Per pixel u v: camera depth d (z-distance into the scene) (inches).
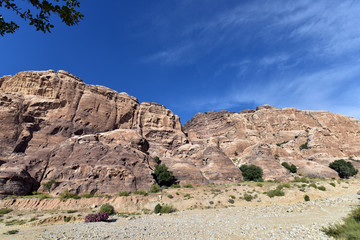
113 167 1882.4
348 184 2095.2
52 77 3031.5
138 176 1975.9
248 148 3752.5
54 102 2837.1
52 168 1977.1
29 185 1760.6
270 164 2787.9
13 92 2684.5
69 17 308.2
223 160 2876.5
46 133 2522.1
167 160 2859.3
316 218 923.4
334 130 5172.2
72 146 2224.4
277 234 677.3
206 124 6953.7
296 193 1568.7
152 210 1362.0
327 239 590.6
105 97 3624.5
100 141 2390.5
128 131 2704.2
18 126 2373.3
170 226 877.2
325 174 2763.3
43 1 289.1
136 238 680.4
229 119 6338.6
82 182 1712.6
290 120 5477.4
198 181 2373.3
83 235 711.7
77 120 2930.6
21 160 1982.0
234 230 770.2
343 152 4338.1
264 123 5467.5
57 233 741.9
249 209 1294.3
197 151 3297.2
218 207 1412.4
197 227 848.9
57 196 1562.5
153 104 4758.9
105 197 1523.1
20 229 847.1
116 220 1059.3
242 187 1818.4
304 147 4220.0
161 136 4067.4
